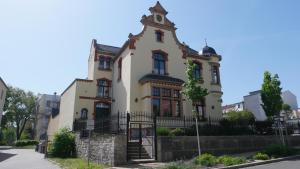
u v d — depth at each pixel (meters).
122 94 24.98
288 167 11.50
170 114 22.98
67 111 29.30
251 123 21.88
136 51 24.34
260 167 11.89
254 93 48.50
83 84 27.52
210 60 29.34
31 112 62.50
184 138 15.75
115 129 17.08
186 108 25.00
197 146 16.08
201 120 24.86
